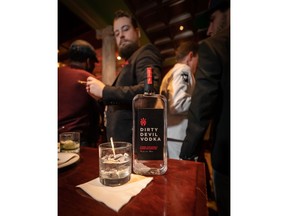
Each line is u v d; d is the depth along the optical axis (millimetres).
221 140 839
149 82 517
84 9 1753
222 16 916
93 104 1251
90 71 1408
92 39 2436
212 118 902
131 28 1187
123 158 410
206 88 807
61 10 1763
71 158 555
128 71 1005
